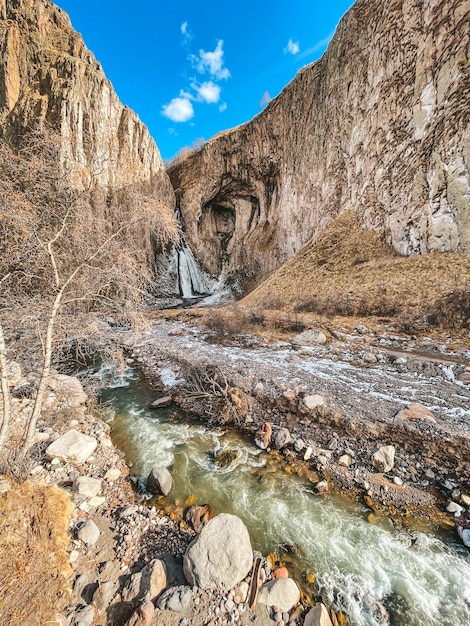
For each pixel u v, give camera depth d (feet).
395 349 31.86
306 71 92.99
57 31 100.32
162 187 123.03
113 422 23.62
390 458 16.38
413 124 52.44
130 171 18.57
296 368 29.25
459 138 42.96
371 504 14.69
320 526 13.71
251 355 34.91
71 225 14.92
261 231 122.83
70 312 16.01
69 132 79.66
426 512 13.99
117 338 20.66
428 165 48.49
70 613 9.14
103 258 15.72
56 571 10.03
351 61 71.36
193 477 17.07
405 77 54.65
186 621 9.29
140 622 8.98
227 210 148.66
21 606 8.46
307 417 21.53
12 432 17.75
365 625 9.88
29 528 10.67
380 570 11.71
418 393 22.43
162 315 73.46
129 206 16.61
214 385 27.17
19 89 84.69
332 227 72.33
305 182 92.68
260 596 10.24
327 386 24.68
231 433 21.65
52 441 18.51
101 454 18.53
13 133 78.54
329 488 15.85
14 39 85.66
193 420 23.84
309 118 90.84
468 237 41.93
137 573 10.52
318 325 42.88
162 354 38.96
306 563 12.00
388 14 58.54
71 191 14.80
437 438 17.25
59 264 14.84
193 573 10.40
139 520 13.41
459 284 36.76
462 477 15.31
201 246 136.36
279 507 14.84
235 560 10.57
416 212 50.26
